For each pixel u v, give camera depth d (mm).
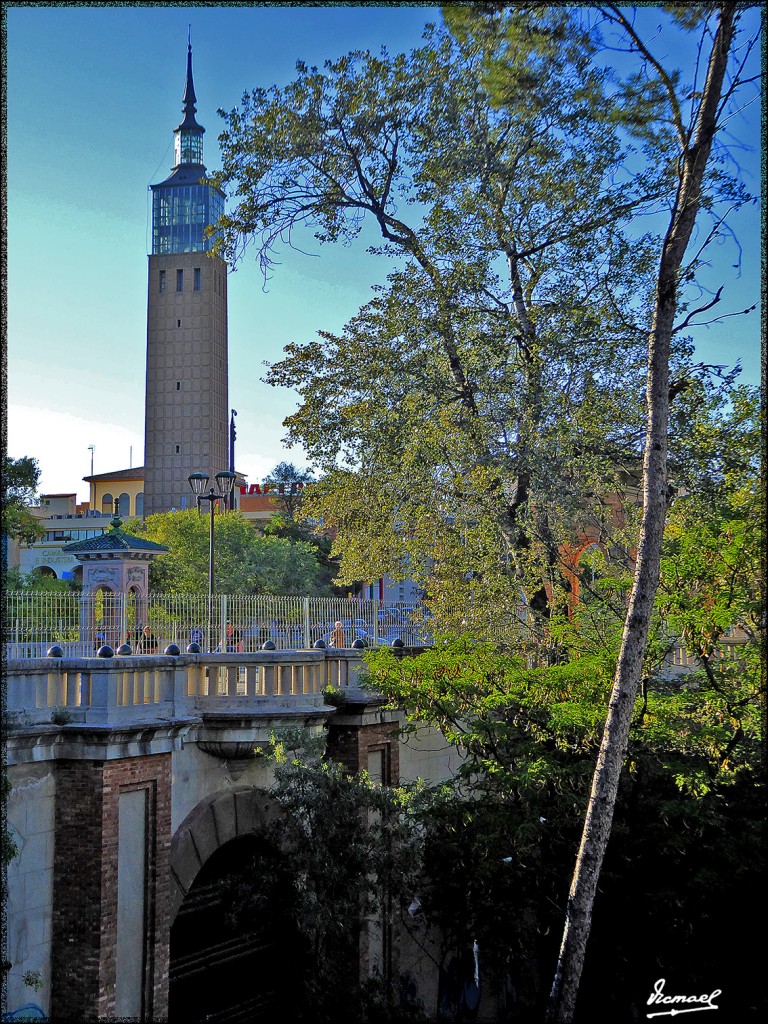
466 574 22703
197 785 14781
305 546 59656
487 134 21359
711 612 15023
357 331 26266
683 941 15945
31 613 15328
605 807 12094
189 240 130000
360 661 18500
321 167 23688
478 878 17234
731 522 15594
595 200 21031
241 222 23469
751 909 15516
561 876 16688
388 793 16312
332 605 21531
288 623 20172
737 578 15336
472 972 20875
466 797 21672
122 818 13078
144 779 13336
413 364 24891
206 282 127625
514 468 22891
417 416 24500
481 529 22172
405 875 16250
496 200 22234
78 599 16344
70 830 12625
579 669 16656
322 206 23828
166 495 124500
